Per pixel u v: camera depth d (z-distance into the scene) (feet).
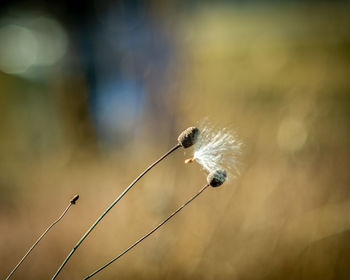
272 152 3.47
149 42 4.40
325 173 3.38
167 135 3.76
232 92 4.15
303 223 3.10
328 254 3.04
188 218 3.17
